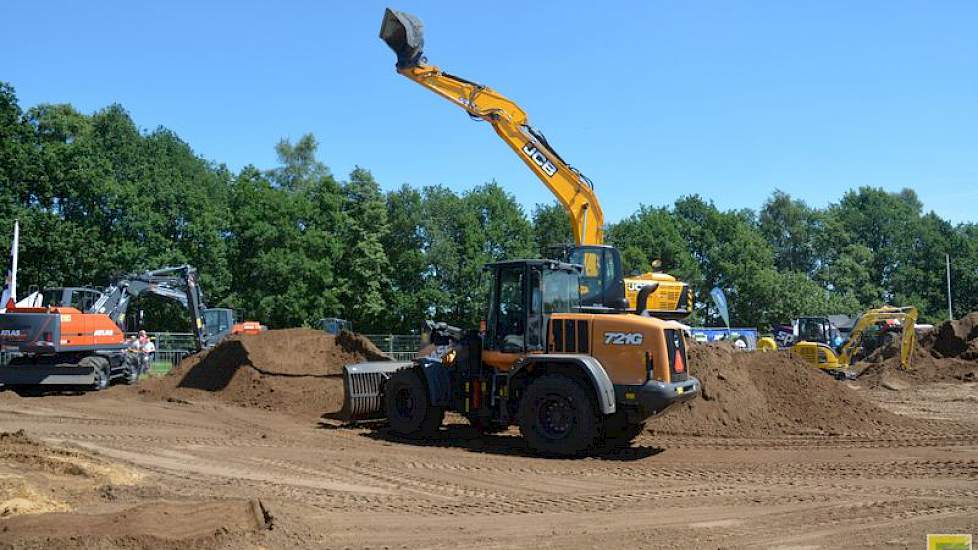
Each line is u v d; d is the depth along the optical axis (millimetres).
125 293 22047
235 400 16734
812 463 10672
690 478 9594
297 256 43469
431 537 6711
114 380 21781
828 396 14438
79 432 12672
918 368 25594
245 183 45844
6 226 34406
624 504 8078
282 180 63469
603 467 10258
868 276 71500
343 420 14641
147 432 12820
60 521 6238
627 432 12406
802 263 74562
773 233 75250
